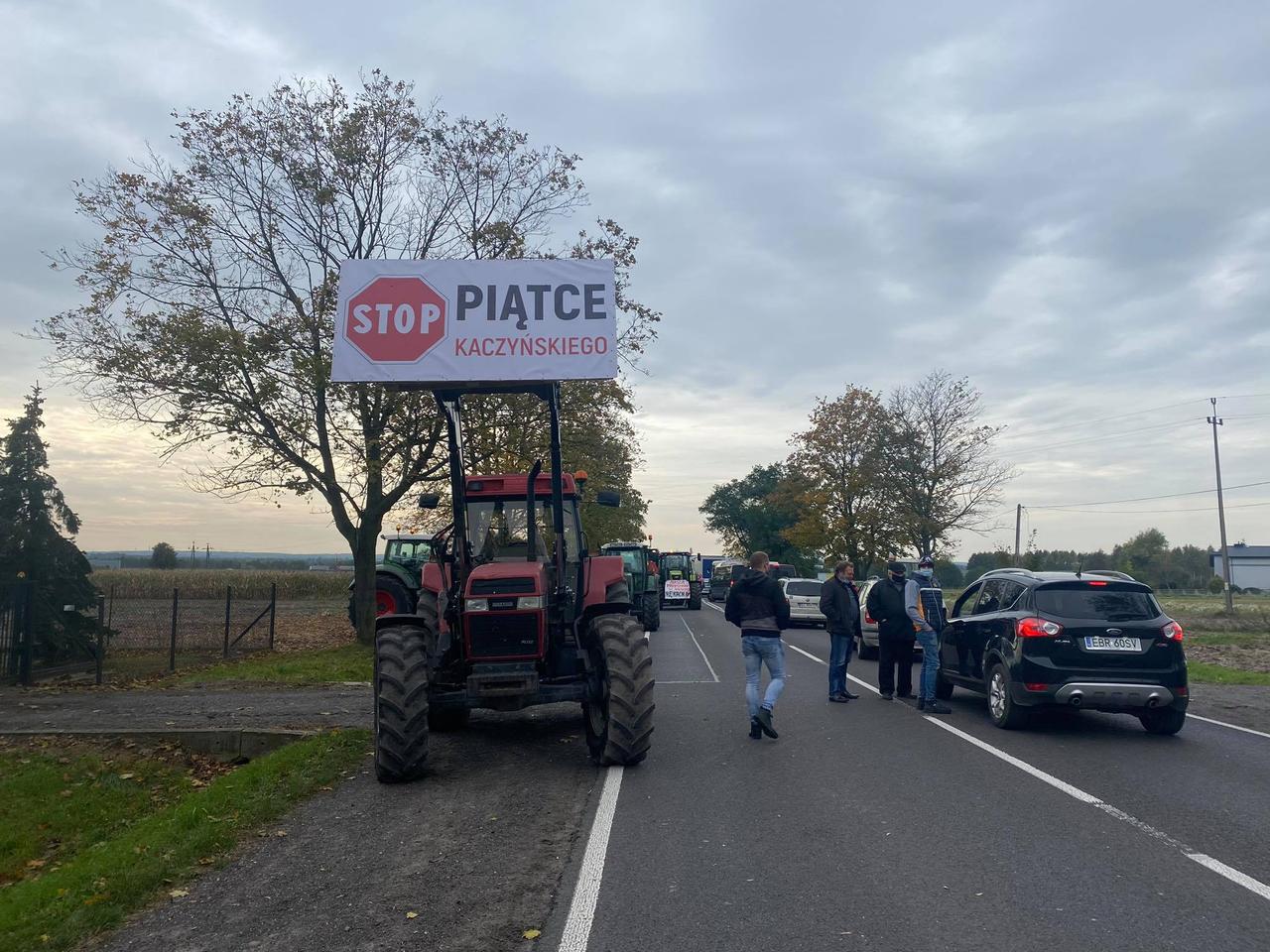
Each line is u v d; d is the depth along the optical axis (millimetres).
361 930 4730
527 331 9773
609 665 8508
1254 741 9641
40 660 16312
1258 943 4355
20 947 4754
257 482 21328
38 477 18734
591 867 5602
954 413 40656
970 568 81438
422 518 25141
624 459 26750
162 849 6262
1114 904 4863
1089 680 9578
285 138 20875
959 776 7914
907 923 4641
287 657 19234
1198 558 99562
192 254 20594
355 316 9766
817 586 29266
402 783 8156
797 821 6562
